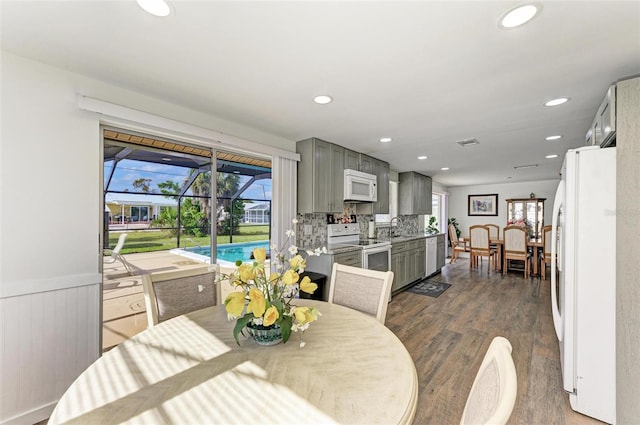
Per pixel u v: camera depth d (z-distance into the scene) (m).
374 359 1.06
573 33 1.41
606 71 1.77
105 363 1.02
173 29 1.40
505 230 5.57
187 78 1.91
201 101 2.28
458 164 4.94
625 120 1.58
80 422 0.73
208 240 2.74
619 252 1.61
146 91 2.10
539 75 1.84
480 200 7.79
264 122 2.78
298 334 1.27
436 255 5.67
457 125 2.86
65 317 1.80
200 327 1.34
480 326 3.06
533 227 6.77
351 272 1.84
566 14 1.27
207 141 2.58
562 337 1.93
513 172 5.76
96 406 0.79
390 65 1.73
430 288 4.63
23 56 1.64
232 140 2.72
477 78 1.89
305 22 1.34
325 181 3.46
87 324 1.89
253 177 3.14
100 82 1.94
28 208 1.68
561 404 1.83
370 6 1.23
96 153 1.93
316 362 1.04
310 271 3.46
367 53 1.60
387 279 1.66
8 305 1.61
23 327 1.65
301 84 1.99
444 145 3.65
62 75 1.79
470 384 2.04
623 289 1.57
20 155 1.65
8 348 1.60
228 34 1.44
